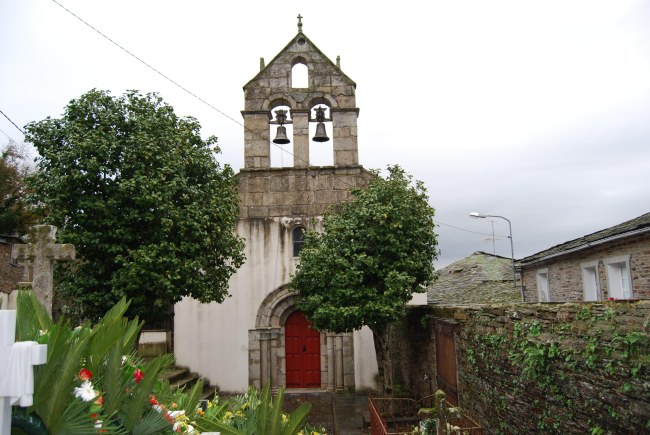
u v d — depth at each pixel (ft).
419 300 61.05
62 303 48.34
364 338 60.64
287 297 60.64
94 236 37.01
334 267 46.60
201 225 40.11
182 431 15.78
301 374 61.87
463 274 83.56
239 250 48.70
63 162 36.91
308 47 62.69
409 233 46.55
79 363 11.69
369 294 45.06
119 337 14.05
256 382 59.11
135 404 14.07
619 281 39.68
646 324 16.30
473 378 34.40
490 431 30.99
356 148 61.93
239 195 61.46
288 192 61.57
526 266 56.34
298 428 19.54
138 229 38.81
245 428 19.35
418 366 52.47
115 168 37.63
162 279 37.09
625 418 17.49
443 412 25.99
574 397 20.93
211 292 45.06
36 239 32.09
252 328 60.13
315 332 62.49
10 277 64.23
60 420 11.03
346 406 53.21
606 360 18.58
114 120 38.50
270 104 62.39
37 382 10.72
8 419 8.87
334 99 62.03
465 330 35.65
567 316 21.40
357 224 46.98
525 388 25.73
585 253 43.75
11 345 8.87
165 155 39.09
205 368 59.62
